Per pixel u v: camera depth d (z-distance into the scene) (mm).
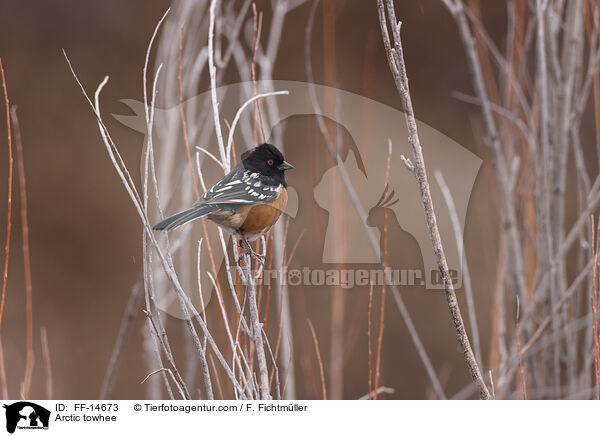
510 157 7434
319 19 13656
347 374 11117
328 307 10336
